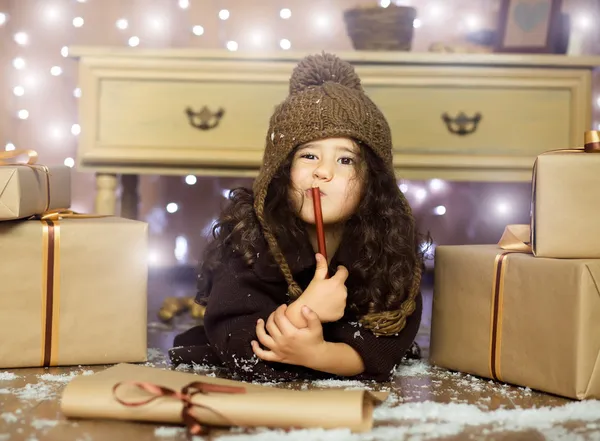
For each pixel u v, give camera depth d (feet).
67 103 9.14
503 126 6.59
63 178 4.83
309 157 4.14
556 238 3.78
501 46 7.11
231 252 4.31
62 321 4.25
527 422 3.35
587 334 3.66
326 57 4.56
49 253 4.21
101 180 6.61
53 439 3.05
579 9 8.64
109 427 3.22
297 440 3.03
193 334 4.85
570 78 6.59
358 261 4.18
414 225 4.45
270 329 3.87
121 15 9.10
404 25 6.83
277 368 4.04
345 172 4.13
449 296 4.40
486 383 4.13
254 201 4.27
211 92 6.49
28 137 9.12
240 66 6.47
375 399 3.33
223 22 9.07
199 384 3.25
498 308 4.07
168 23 9.10
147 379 3.52
